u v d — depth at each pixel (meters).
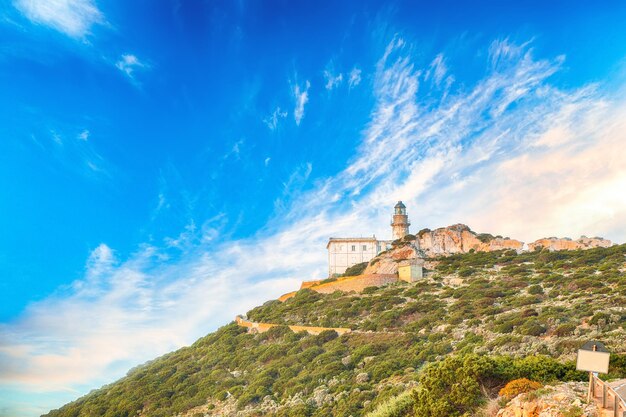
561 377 41.12
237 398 74.00
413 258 129.50
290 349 87.25
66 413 87.00
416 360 68.00
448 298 97.00
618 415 28.33
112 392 90.00
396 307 95.94
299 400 65.94
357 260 143.88
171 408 77.69
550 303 81.31
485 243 134.62
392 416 45.84
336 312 98.88
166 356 111.31
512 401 36.44
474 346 66.62
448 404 40.41
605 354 30.97
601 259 107.38
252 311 118.12
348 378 68.38
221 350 97.00
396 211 159.00
